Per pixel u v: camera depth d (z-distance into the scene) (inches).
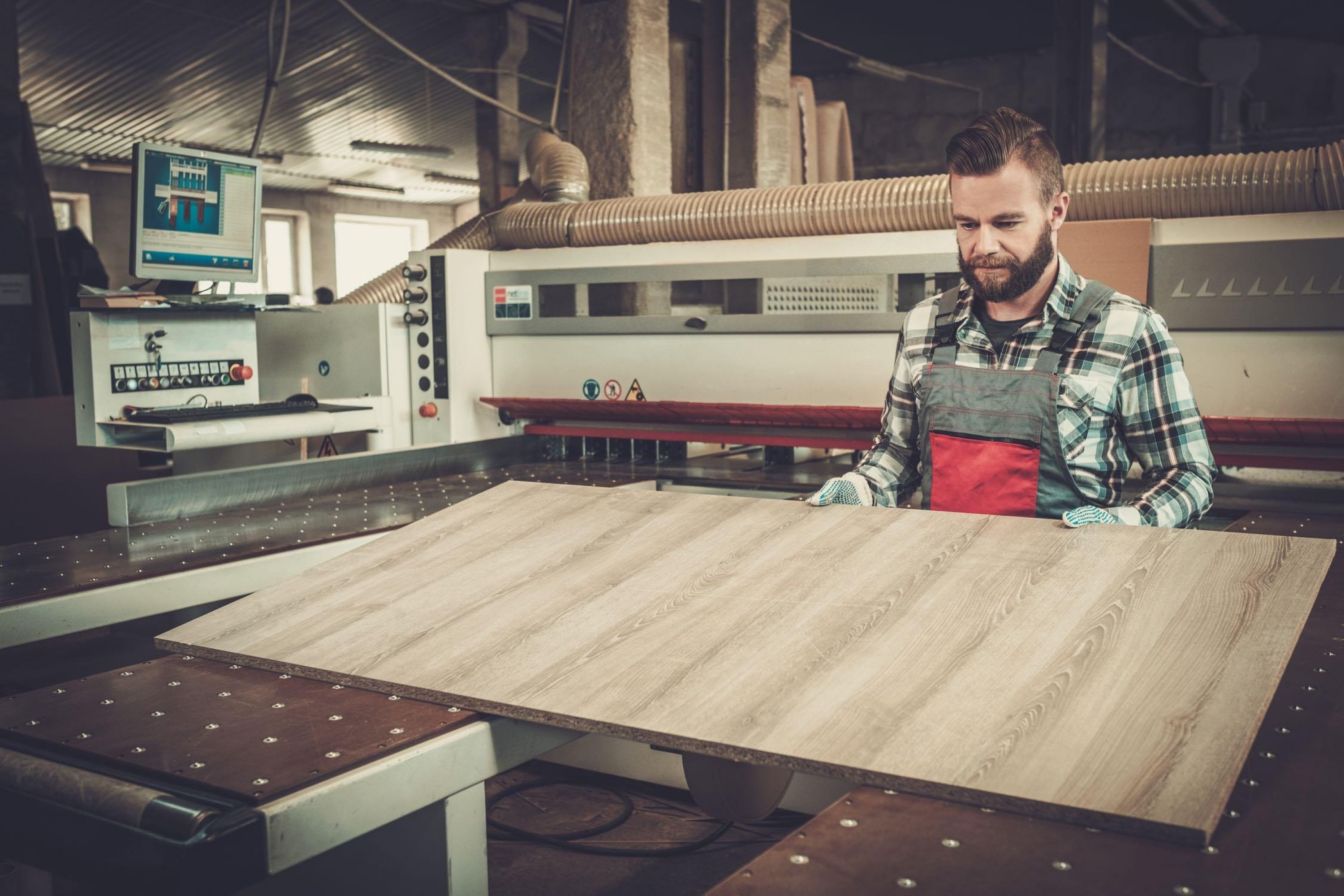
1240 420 88.6
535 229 120.5
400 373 123.0
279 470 101.9
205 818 36.5
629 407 115.6
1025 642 45.0
